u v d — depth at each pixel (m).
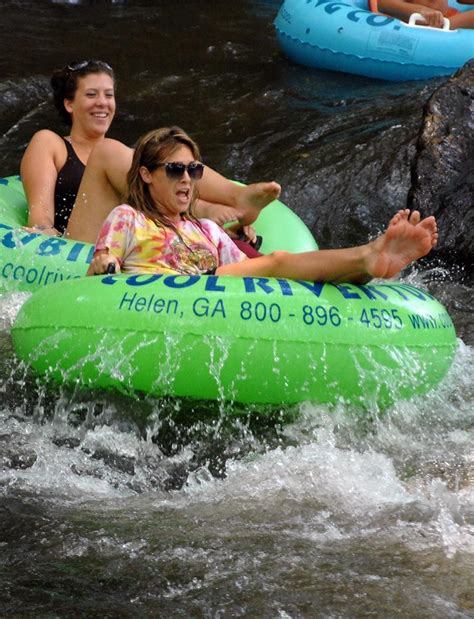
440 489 8.02
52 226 11.96
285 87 19.67
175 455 8.55
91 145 12.67
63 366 8.78
